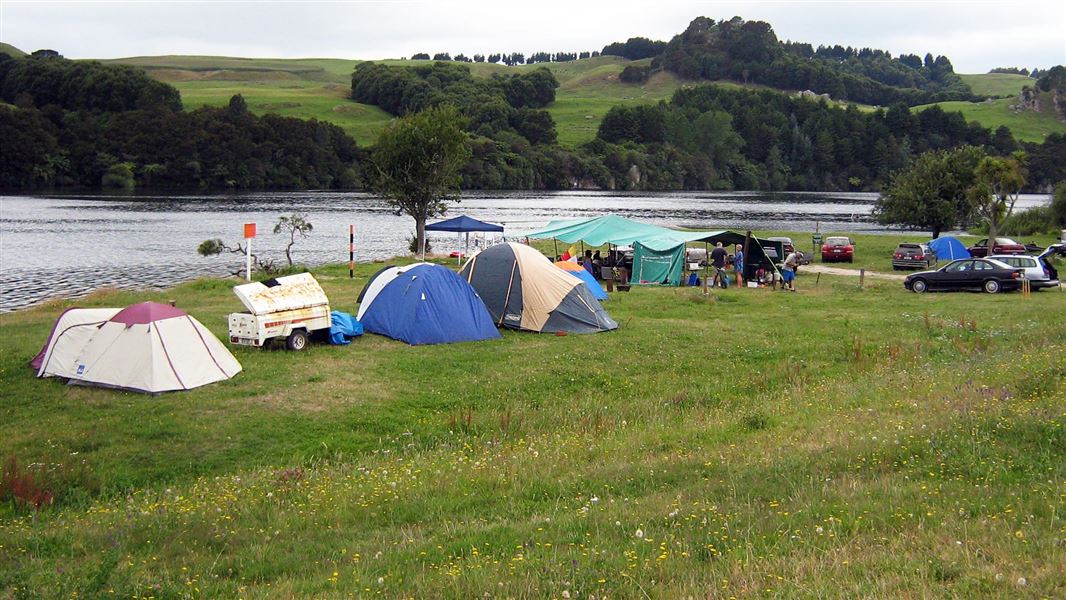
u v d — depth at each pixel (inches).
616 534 352.2
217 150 5344.5
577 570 303.9
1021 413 507.8
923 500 369.7
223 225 2989.7
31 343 838.5
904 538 319.0
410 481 474.3
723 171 7608.3
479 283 1000.2
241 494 466.3
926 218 2674.7
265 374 729.0
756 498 395.9
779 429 569.0
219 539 381.7
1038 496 363.3
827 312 1149.1
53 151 5078.7
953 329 987.9
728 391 737.6
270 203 4256.9
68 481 498.3
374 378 735.1
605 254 2049.7
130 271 1815.9
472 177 6171.3
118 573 326.6
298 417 622.8
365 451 578.2
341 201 4505.4
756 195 6692.9
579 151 7116.1
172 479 516.4
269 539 381.4
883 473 428.8
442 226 1766.7
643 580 293.7
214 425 599.8
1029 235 3095.5
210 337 722.8
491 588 292.2
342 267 1688.0
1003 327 1008.9
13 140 4854.8
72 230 2714.1
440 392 705.6
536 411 672.4
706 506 382.3
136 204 3986.2
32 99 6048.2
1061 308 1167.0
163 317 698.8
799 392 705.0
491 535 360.2
